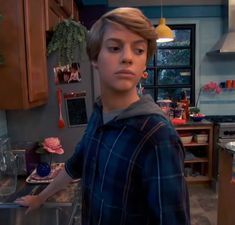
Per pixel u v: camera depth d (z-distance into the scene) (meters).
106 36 0.69
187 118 3.88
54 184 1.15
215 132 3.64
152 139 0.67
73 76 1.96
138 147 0.68
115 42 0.69
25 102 1.54
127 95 0.74
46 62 1.90
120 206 0.71
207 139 3.72
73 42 1.92
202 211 3.04
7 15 1.48
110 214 0.73
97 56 0.74
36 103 1.73
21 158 1.71
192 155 3.81
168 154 0.66
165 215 0.64
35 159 1.83
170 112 3.81
